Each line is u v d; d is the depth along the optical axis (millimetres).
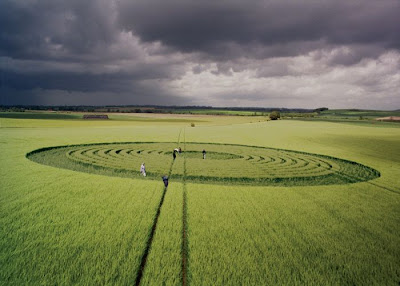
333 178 29141
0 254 10750
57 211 15555
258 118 185125
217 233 13344
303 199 19547
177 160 35906
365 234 13750
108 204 17016
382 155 43812
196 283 9391
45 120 115250
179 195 19484
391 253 11891
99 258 10656
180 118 172875
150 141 56031
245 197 19625
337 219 15742
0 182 21203
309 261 11031
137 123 122625
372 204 18781
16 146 41688
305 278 9852
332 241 12844
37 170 25781
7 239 11992
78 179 22859
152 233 13531
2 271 9633
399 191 22438
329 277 9992
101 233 12828
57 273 9656
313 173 30672
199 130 86688
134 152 41562
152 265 10320
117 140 55281
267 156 42656
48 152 39312
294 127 103500
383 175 28625
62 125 97250
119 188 20625
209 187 22203
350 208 17781
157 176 27109
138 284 9391
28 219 14242
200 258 11000
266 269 10305
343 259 11273
